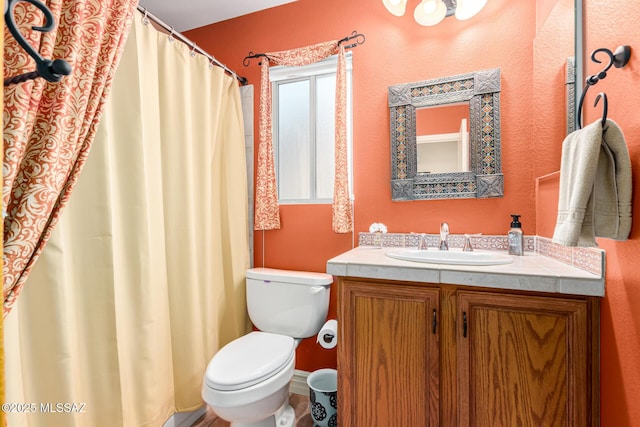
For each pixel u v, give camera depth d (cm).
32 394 89
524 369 98
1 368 35
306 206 184
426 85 155
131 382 121
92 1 83
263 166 180
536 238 139
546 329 96
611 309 85
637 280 73
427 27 157
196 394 148
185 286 146
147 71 131
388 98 162
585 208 76
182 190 146
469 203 152
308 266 183
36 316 90
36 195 70
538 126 135
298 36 183
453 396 107
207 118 160
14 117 64
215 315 171
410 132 158
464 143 151
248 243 193
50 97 74
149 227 130
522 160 143
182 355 146
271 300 165
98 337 108
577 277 92
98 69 86
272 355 133
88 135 85
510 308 100
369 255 140
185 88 148
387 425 115
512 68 143
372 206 169
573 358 93
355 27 171
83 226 106
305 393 182
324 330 143
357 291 120
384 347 116
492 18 146
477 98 147
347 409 120
